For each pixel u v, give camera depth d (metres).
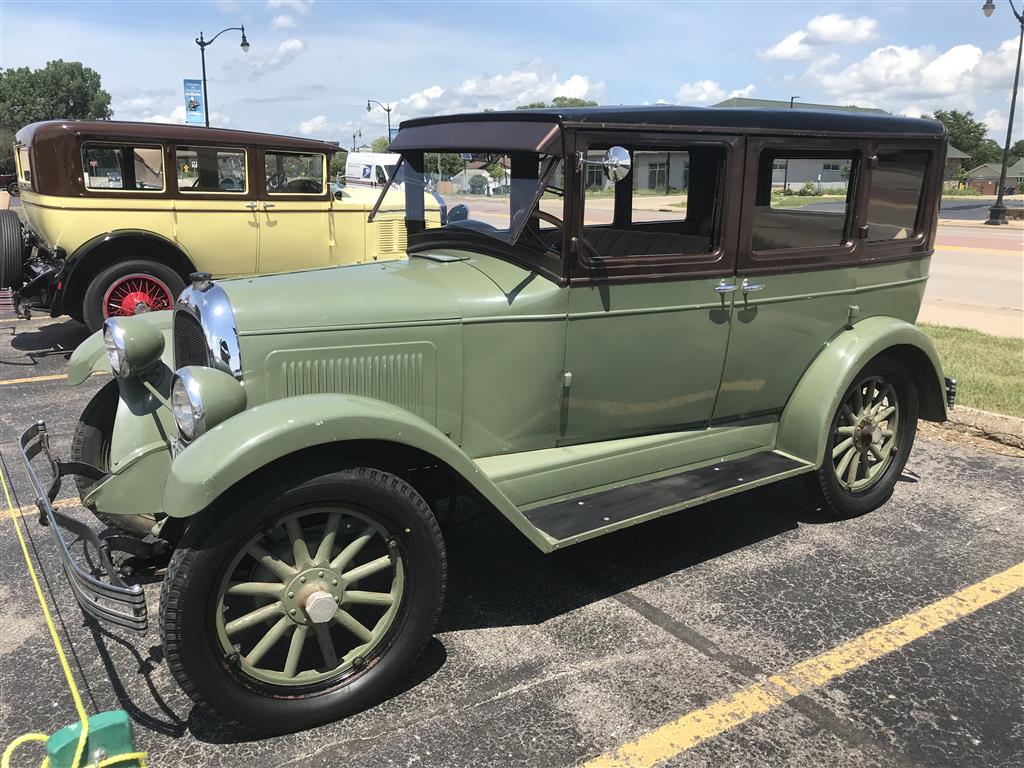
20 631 3.10
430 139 3.54
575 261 3.08
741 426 3.88
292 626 2.51
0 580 3.47
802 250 3.72
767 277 3.61
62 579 3.48
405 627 2.64
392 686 2.66
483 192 3.34
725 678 2.81
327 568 2.50
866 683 2.79
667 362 3.45
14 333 8.71
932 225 4.32
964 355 7.21
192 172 7.93
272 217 8.47
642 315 3.30
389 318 2.89
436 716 2.60
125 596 2.22
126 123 7.55
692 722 2.58
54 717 2.61
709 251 3.49
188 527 2.31
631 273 3.22
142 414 3.31
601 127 2.99
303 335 2.77
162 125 7.70
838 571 3.60
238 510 2.29
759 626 3.14
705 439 3.75
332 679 2.58
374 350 2.88
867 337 3.93
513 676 2.81
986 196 63.25
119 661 2.92
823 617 3.21
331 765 2.39
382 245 7.55
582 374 3.26
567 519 3.13
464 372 3.06
